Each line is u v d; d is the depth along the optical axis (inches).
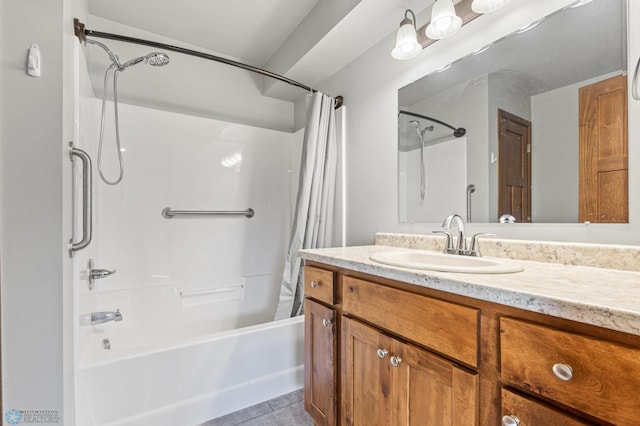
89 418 43.1
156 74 81.8
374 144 69.2
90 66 70.3
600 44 36.4
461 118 51.8
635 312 16.8
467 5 48.6
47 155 33.2
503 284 25.0
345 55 73.4
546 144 41.0
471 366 25.8
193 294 82.4
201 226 84.3
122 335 72.4
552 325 21.0
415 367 30.9
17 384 31.7
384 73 66.6
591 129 36.9
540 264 36.9
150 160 77.4
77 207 46.4
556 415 20.2
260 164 94.3
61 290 33.4
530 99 42.8
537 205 41.8
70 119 40.4
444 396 27.9
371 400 36.8
